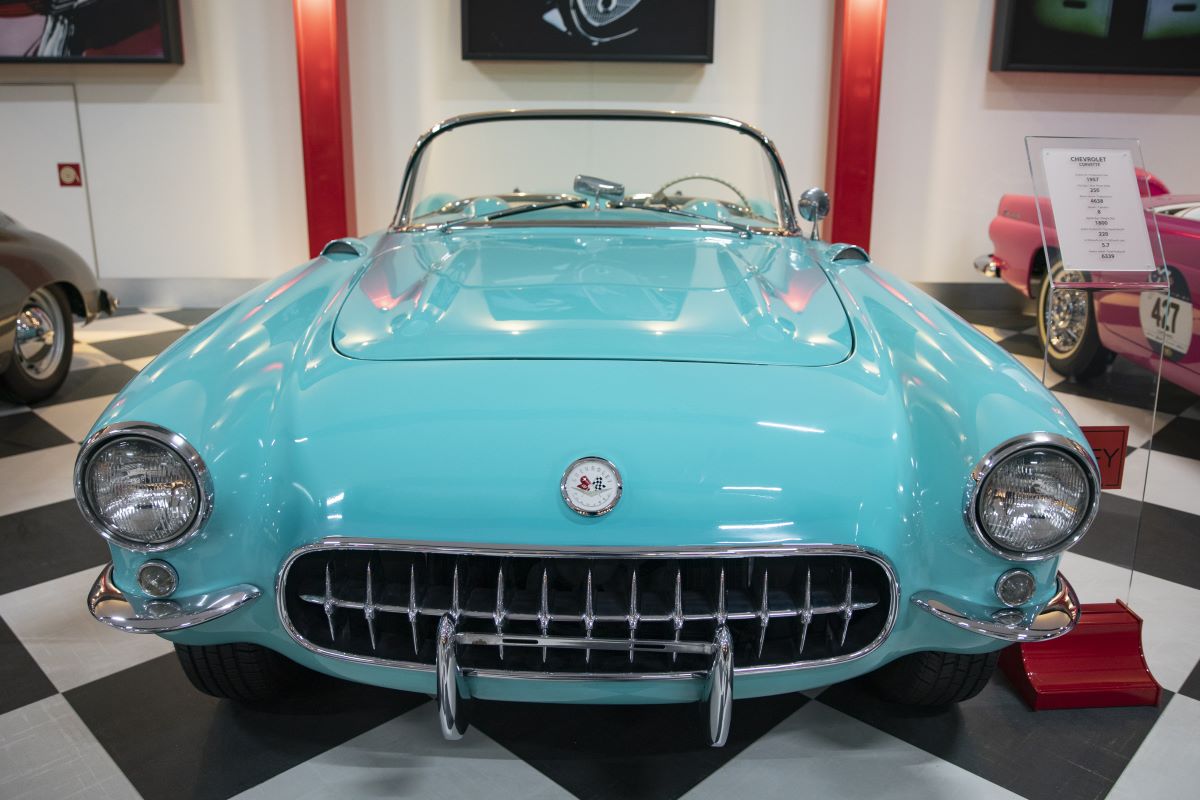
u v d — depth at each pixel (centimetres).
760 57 473
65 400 329
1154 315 197
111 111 473
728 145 220
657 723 150
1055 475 113
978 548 117
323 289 160
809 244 206
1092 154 160
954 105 483
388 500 114
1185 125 490
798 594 118
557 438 115
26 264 304
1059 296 236
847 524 114
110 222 488
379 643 121
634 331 135
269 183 484
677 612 114
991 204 498
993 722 151
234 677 143
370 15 464
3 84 469
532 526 112
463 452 114
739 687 120
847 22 446
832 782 136
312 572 119
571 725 149
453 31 466
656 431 115
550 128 220
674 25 459
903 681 148
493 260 172
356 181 487
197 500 114
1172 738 147
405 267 168
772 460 115
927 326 145
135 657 169
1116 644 160
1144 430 168
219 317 152
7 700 155
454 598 114
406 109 477
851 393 124
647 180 224
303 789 134
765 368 127
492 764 140
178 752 142
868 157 464
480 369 125
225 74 470
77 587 195
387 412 119
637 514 112
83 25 450
